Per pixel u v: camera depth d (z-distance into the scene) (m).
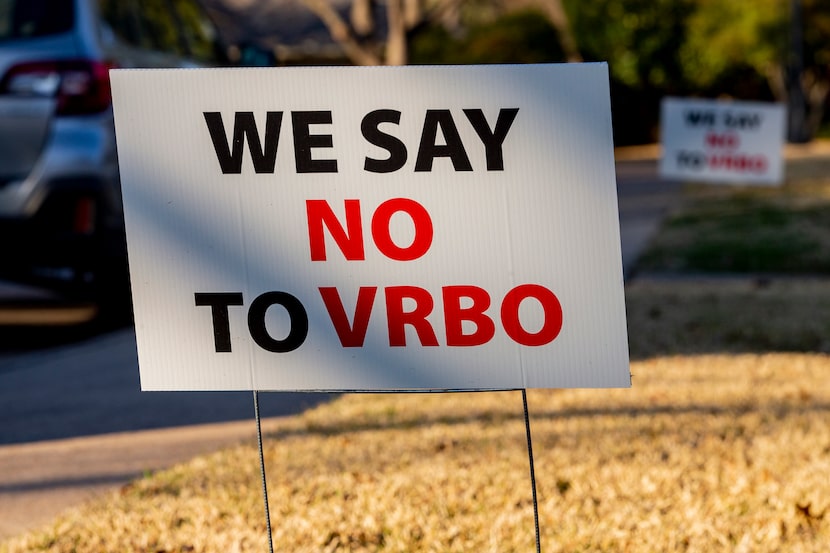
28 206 8.38
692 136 15.52
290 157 3.14
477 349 3.13
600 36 44.69
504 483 4.66
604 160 3.03
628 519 4.19
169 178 3.18
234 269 3.18
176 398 6.85
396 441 5.43
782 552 3.86
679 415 5.85
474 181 3.08
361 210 3.13
